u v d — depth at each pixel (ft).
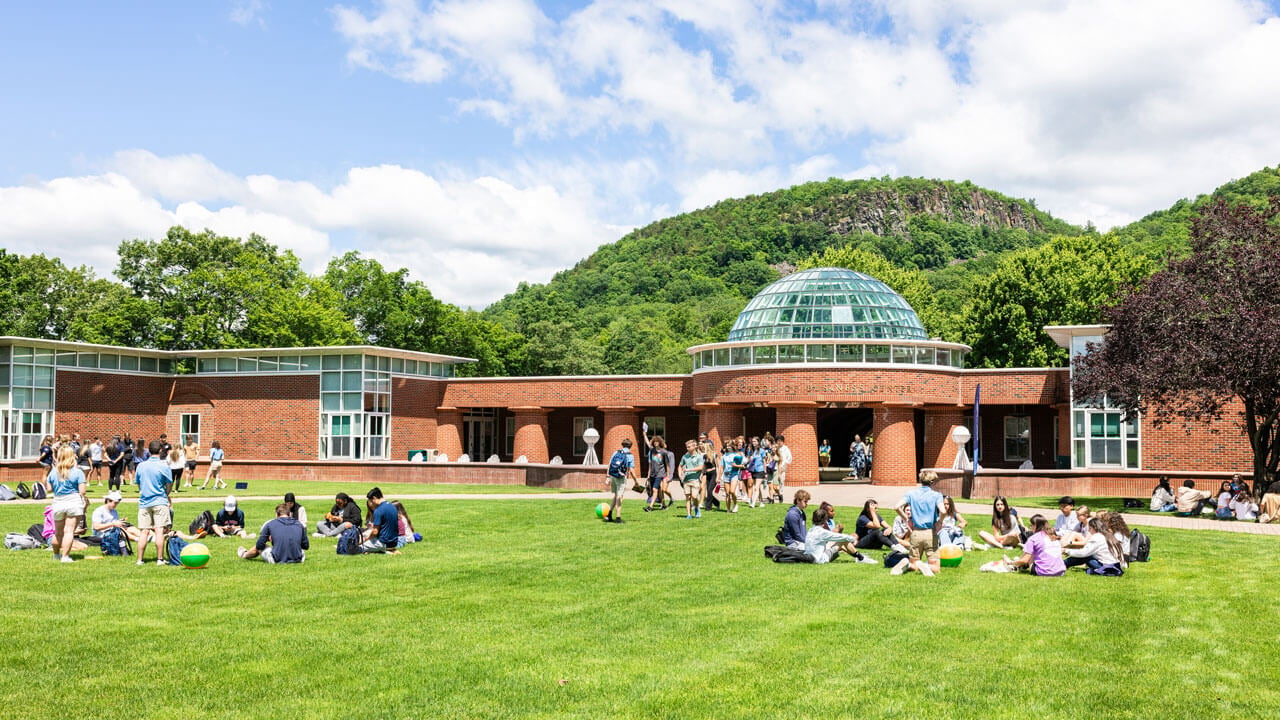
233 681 31.22
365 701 29.32
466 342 248.11
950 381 146.00
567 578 50.90
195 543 54.54
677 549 62.80
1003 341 211.20
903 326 163.22
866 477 157.28
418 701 29.35
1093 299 203.21
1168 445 125.90
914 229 582.76
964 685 31.04
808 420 140.15
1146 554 58.39
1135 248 268.21
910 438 140.36
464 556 59.41
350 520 66.80
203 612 41.65
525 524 78.33
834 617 40.88
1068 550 58.34
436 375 178.29
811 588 47.96
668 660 33.88
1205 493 92.27
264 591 46.75
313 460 152.25
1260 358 84.64
